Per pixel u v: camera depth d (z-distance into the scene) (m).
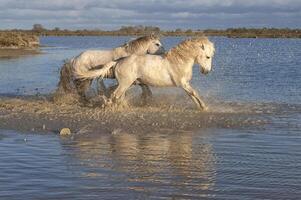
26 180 8.55
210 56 15.88
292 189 8.07
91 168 9.31
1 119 14.34
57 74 30.58
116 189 8.06
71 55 54.12
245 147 11.13
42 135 12.41
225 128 13.27
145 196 7.73
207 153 10.55
